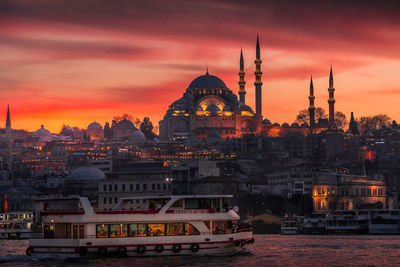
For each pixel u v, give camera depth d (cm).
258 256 11806
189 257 10931
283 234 19712
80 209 10619
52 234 10769
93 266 10056
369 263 11212
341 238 17025
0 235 17125
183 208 11031
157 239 10788
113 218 10588
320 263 11150
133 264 10244
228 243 11238
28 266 10069
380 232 19000
